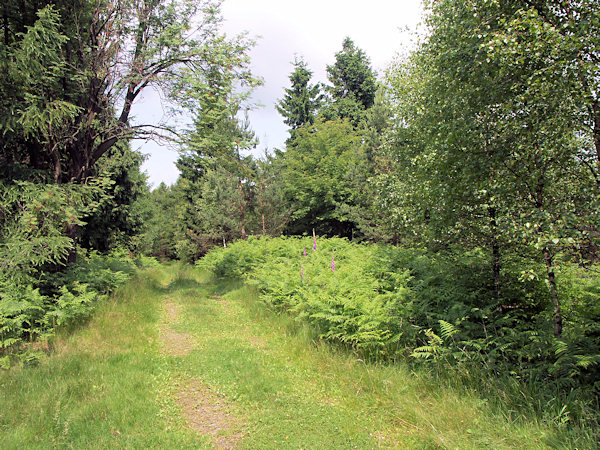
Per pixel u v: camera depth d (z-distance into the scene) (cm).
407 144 789
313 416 407
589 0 373
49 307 702
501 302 610
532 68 403
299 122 3941
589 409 361
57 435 363
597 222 366
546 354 460
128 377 496
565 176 445
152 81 1145
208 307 988
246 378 510
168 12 1138
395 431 374
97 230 1612
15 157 859
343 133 2809
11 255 652
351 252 1189
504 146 447
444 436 347
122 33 1051
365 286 712
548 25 357
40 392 442
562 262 435
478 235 596
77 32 909
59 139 877
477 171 474
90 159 1049
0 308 578
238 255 1586
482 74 457
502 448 319
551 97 384
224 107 1243
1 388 457
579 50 363
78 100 971
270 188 2111
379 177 914
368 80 3781
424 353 492
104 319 751
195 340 700
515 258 614
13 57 706
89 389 459
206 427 390
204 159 1270
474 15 439
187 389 486
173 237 3928
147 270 2044
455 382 445
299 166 2731
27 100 719
